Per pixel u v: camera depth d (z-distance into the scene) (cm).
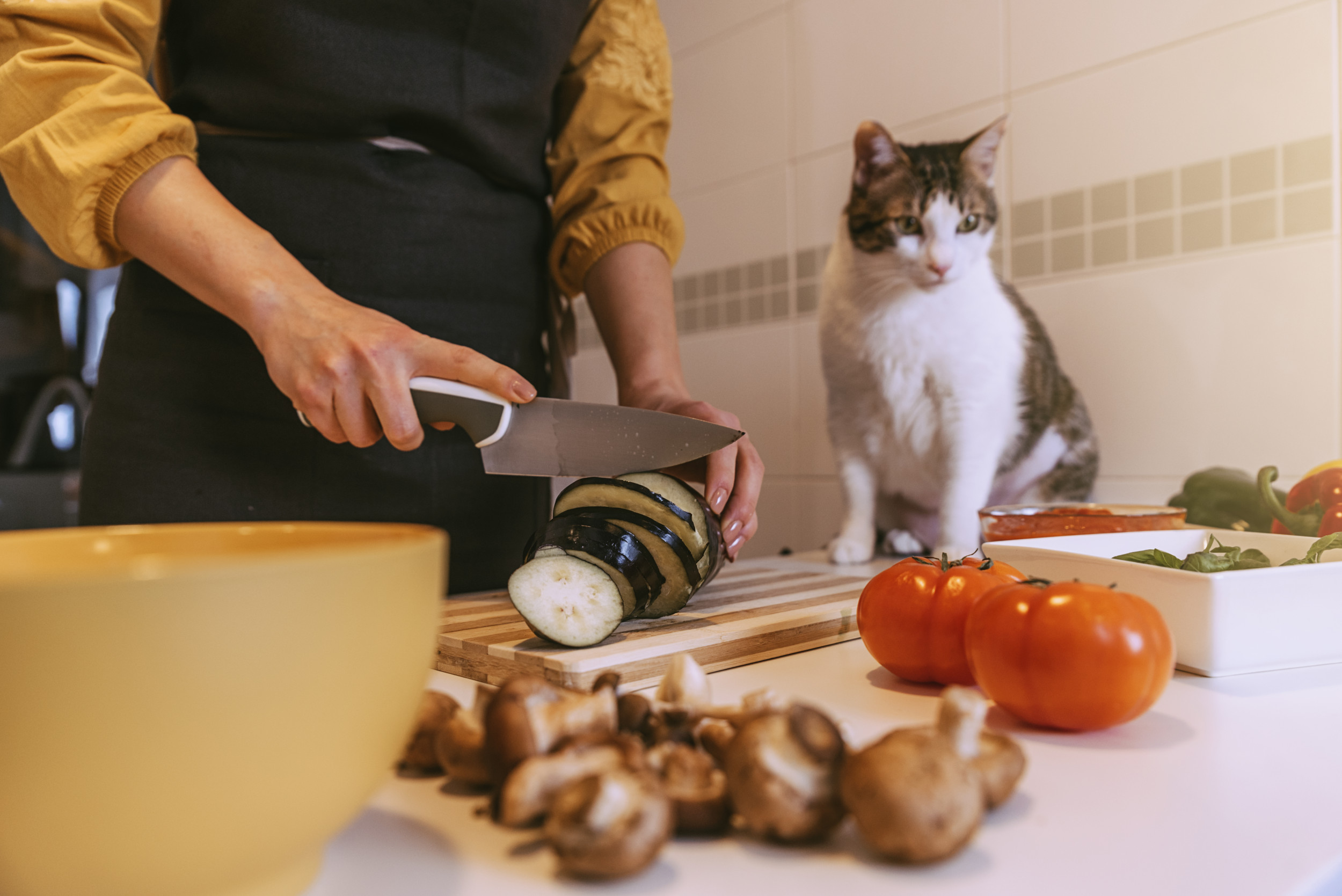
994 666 43
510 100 91
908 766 27
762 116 172
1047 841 30
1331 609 54
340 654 22
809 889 27
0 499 197
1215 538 69
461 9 86
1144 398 125
